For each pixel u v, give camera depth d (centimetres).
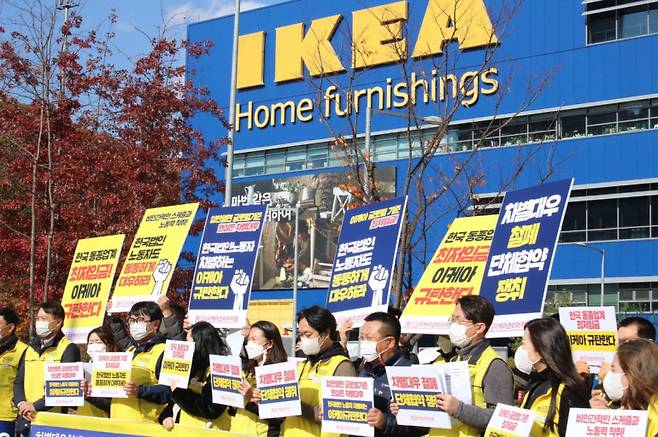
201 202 2166
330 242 5362
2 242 1855
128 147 2039
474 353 709
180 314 1102
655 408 580
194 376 885
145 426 874
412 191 4050
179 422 919
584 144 4659
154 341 957
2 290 2027
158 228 1191
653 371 578
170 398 909
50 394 970
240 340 1245
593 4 4697
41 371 1063
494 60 4794
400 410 681
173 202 2039
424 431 727
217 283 1079
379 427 702
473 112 4800
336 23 5266
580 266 4700
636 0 4609
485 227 986
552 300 4691
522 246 868
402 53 2050
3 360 1081
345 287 1016
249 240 1070
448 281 986
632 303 4562
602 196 4631
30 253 1775
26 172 1886
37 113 1902
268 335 836
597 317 834
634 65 4609
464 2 4584
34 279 1792
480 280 961
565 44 4744
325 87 5209
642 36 4597
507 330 857
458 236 1002
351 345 1476
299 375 814
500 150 4672
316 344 798
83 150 1938
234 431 866
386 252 977
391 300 1644
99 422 912
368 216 1018
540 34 4778
